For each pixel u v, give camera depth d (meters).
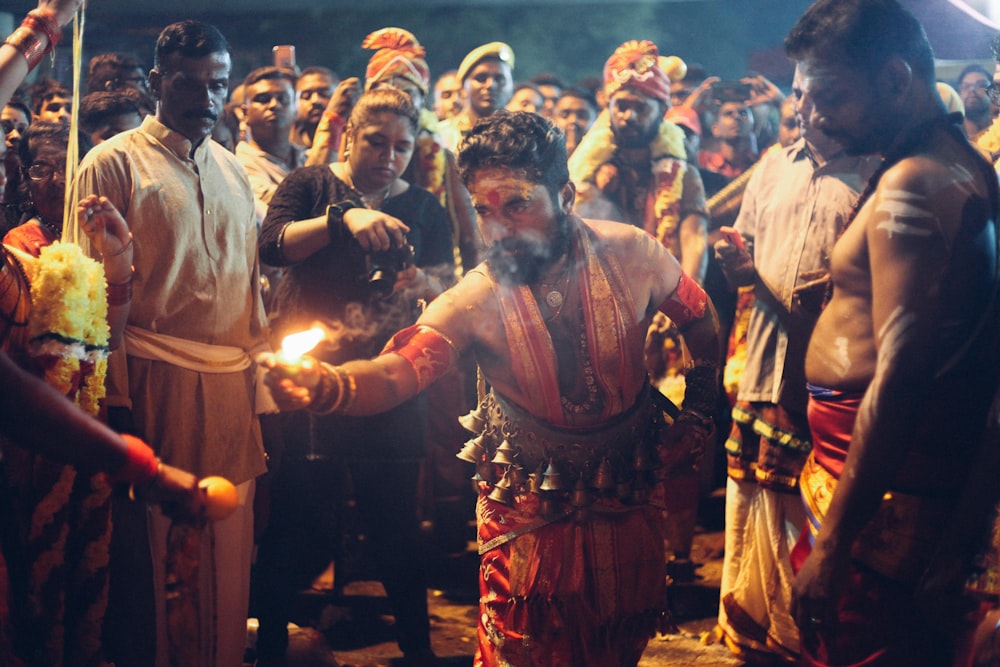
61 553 2.41
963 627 1.95
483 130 2.10
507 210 2.08
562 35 7.82
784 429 3.07
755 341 3.15
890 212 1.90
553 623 2.14
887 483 1.89
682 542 4.07
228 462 2.71
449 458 4.54
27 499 2.38
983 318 1.92
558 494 2.13
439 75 7.83
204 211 2.68
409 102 3.28
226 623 2.69
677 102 6.00
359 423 3.22
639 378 2.19
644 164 4.33
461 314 2.12
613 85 4.28
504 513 2.18
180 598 2.56
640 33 7.89
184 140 2.67
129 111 3.75
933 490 1.96
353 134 3.27
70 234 2.52
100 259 2.52
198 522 1.83
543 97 6.21
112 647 2.58
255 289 2.88
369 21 7.73
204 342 2.69
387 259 2.92
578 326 2.13
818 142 3.05
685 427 2.24
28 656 2.36
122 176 2.58
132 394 2.59
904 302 1.87
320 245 3.01
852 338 2.04
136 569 2.57
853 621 2.01
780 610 3.12
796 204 3.06
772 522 3.13
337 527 3.92
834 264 2.08
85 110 3.72
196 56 2.61
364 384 1.97
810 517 2.13
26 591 2.37
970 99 4.79
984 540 1.91
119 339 2.48
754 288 3.25
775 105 5.90
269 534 3.20
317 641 3.43
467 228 4.12
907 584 1.97
